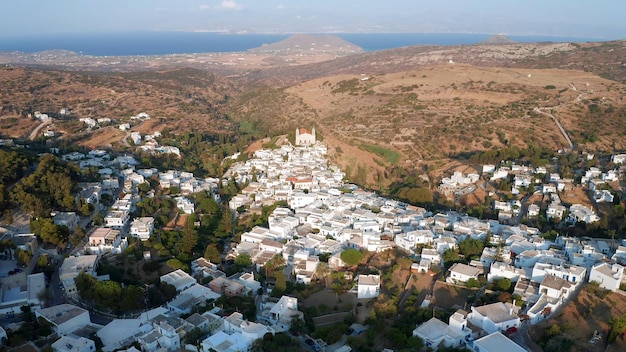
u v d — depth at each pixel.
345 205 195.88
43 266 136.62
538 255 139.62
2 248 141.75
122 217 172.50
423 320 114.31
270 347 100.75
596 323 106.75
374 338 108.19
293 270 145.62
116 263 145.00
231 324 107.62
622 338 100.19
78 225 165.38
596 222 172.00
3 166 183.12
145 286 132.88
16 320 115.56
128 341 105.31
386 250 157.25
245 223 190.75
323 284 138.12
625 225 170.62
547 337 102.94
